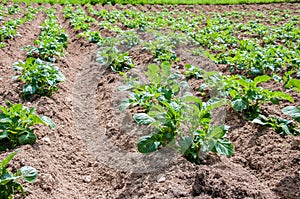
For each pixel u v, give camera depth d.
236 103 5.39
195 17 16.17
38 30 12.51
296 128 4.99
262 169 4.34
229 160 4.55
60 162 4.70
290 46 10.31
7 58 8.68
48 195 3.88
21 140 4.53
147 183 3.99
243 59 8.03
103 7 19.02
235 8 20.02
